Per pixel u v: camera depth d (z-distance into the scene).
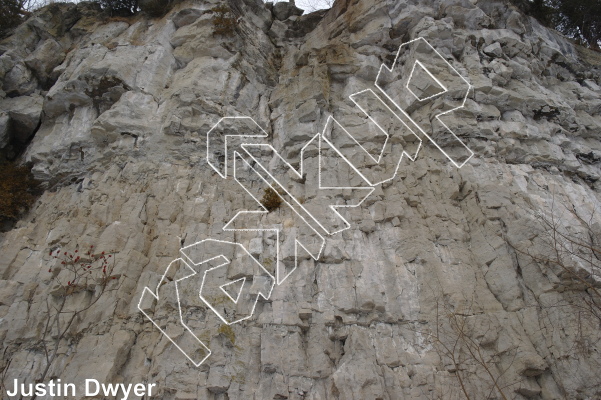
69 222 10.40
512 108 12.73
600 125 13.64
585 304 8.23
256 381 8.00
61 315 8.66
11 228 11.60
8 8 15.91
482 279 9.17
